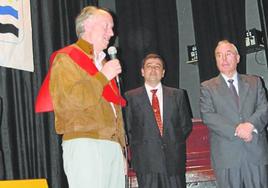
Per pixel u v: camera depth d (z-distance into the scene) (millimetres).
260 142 3113
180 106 3502
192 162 3580
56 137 4184
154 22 5863
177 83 5828
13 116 3850
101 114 1944
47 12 4410
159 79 3564
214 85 3307
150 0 5891
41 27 4312
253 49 5691
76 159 1888
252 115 3135
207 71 5715
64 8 4688
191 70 6172
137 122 3441
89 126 1900
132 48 5785
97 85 1892
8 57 3510
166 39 5883
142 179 3336
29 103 4047
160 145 3361
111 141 1979
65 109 1881
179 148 3391
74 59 1955
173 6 6004
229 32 5598
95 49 2092
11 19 3574
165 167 3320
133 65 5742
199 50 5820
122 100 2096
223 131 3098
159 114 3459
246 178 3072
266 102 3256
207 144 3604
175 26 5965
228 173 3080
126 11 5875
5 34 3506
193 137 3621
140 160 3365
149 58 3643
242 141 3080
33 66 3852
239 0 5617
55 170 4152
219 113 3203
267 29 5172
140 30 5824
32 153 4016
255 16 5840
